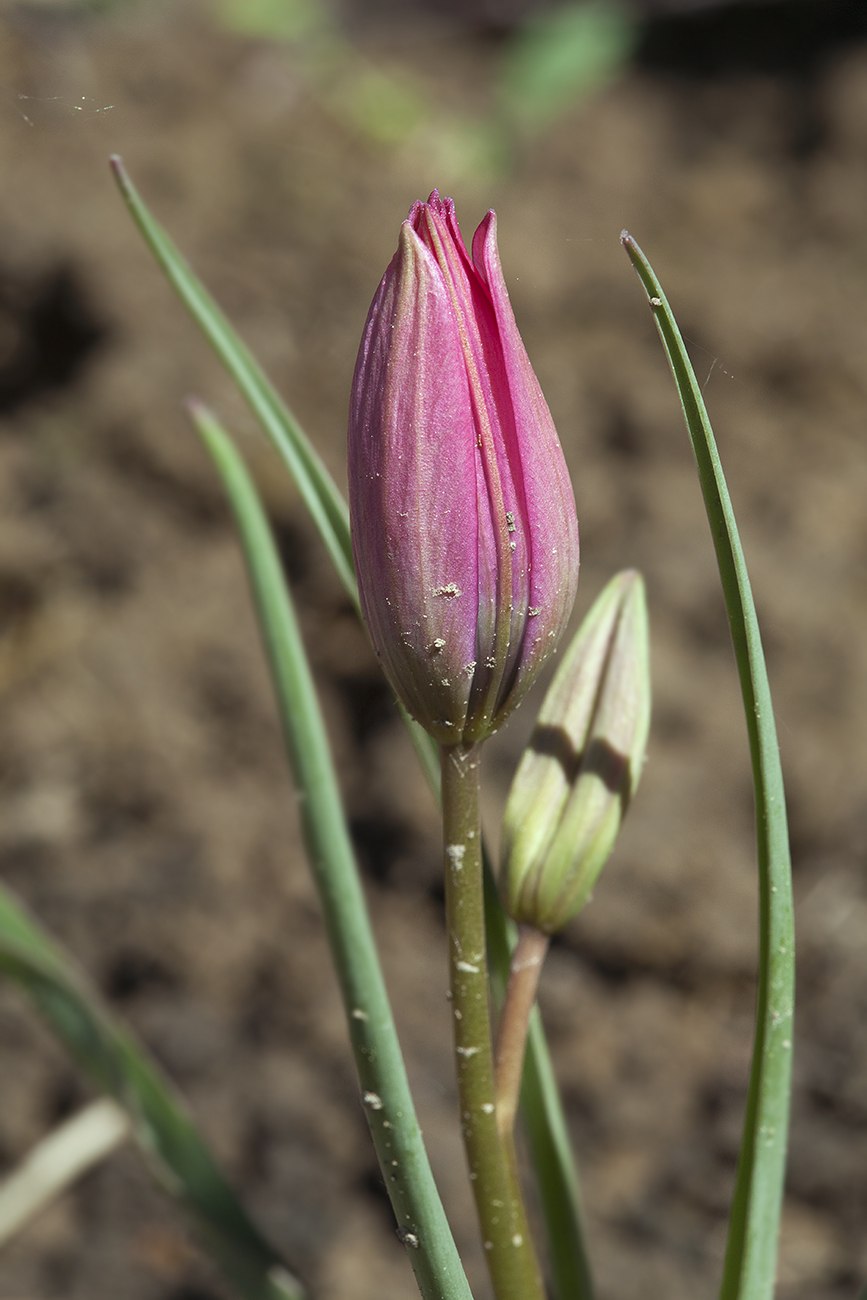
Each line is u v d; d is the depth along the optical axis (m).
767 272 0.94
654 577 0.73
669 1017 0.59
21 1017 0.59
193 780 0.70
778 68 1.25
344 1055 0.59
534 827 0.31
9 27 1.14
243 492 0.33
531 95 1.19
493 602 0.29
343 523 0.32
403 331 0.29
